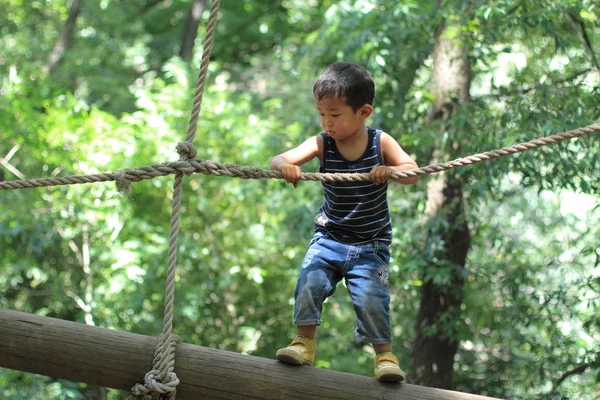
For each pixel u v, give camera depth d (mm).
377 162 3422
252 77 11703
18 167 8656
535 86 6566
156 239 8164
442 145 6777
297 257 8695
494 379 7172
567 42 6508
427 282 7148
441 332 7094
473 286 7379
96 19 12508
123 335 3441
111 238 7996
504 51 6648
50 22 12531
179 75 8891
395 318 7867
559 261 7160
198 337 8914
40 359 3434
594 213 7164
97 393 8539
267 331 9094
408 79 7469
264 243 8852
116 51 12062
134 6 13773
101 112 8273
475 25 6473
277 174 3320
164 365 3312
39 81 9055
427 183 7070
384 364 3354
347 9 7348
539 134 6211
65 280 8633
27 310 8797
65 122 8039
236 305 9055
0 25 12273
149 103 8453
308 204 7672
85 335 3434
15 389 7812
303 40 10578
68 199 7930
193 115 3525
